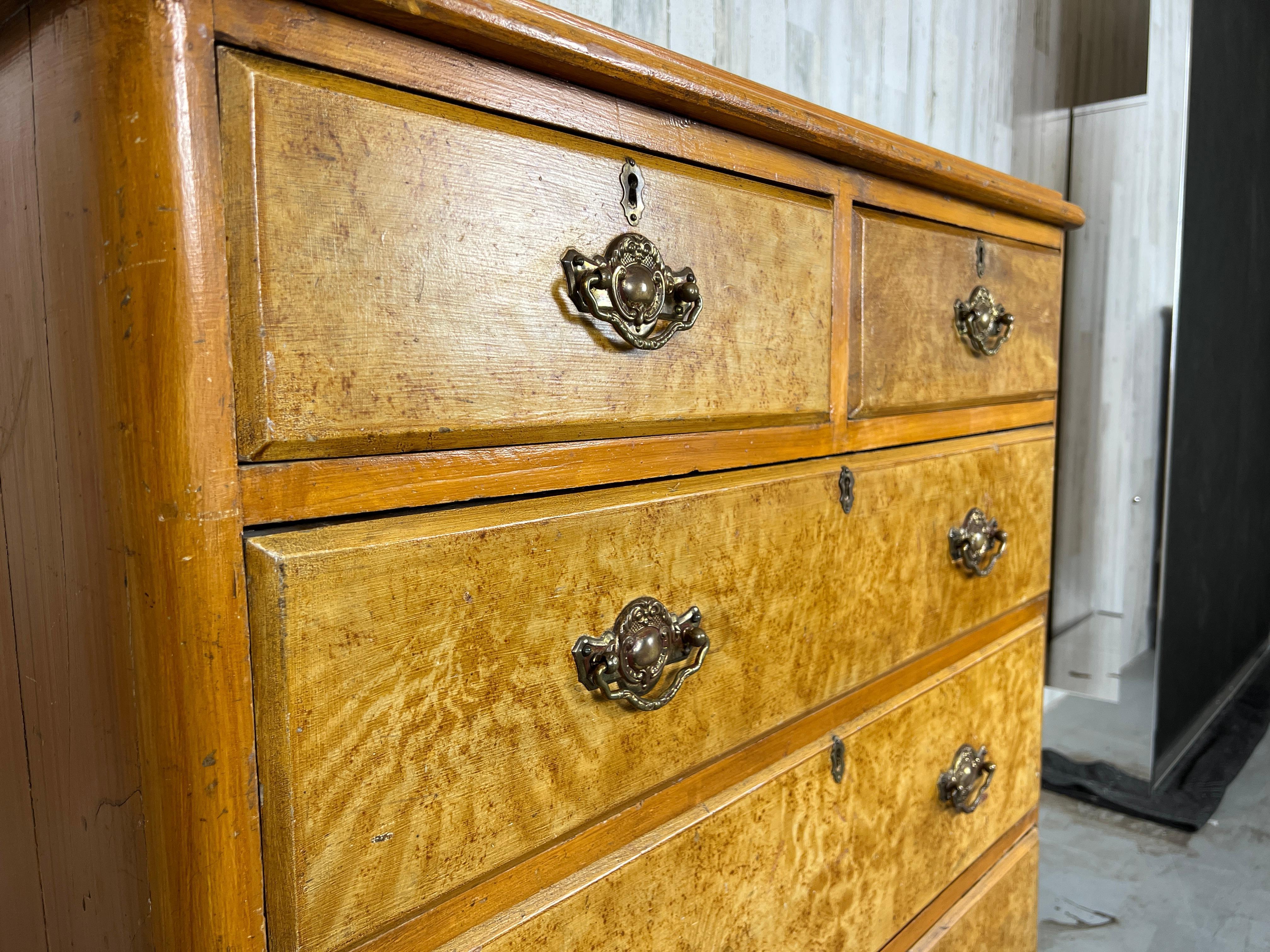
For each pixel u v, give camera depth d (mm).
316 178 402
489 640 486
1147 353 1939
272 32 384
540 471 525
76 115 383
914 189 842
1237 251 2186
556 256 512
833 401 764
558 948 546
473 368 475
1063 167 2094
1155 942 1479
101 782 439
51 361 432
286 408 400
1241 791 2035
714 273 625
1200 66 1852
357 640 426
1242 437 2389
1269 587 2855
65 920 501
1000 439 1032
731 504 646
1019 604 1097
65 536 443
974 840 1045
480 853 492
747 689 678
